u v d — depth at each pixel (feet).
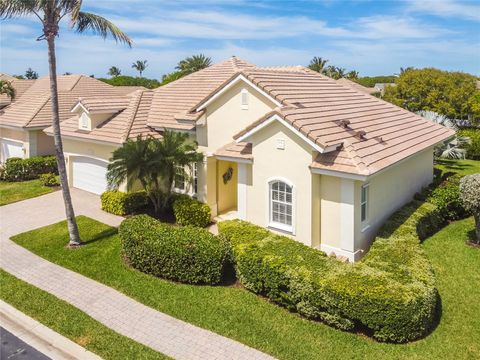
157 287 46.78
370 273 39.32
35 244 60.44
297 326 38.91
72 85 127.34
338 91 77.15
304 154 52.03
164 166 63.46
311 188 51.85
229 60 91.86
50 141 111.04
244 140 57.21
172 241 48.14
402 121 76.59
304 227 53.26
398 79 169.89
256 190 57.67
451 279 47.01
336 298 37.29
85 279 49.57
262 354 35.35
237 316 40.78
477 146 126.00
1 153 120.98
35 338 39.19
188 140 71.77
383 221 59.31
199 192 70.59
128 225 53.31
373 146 56.24
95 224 67.67
